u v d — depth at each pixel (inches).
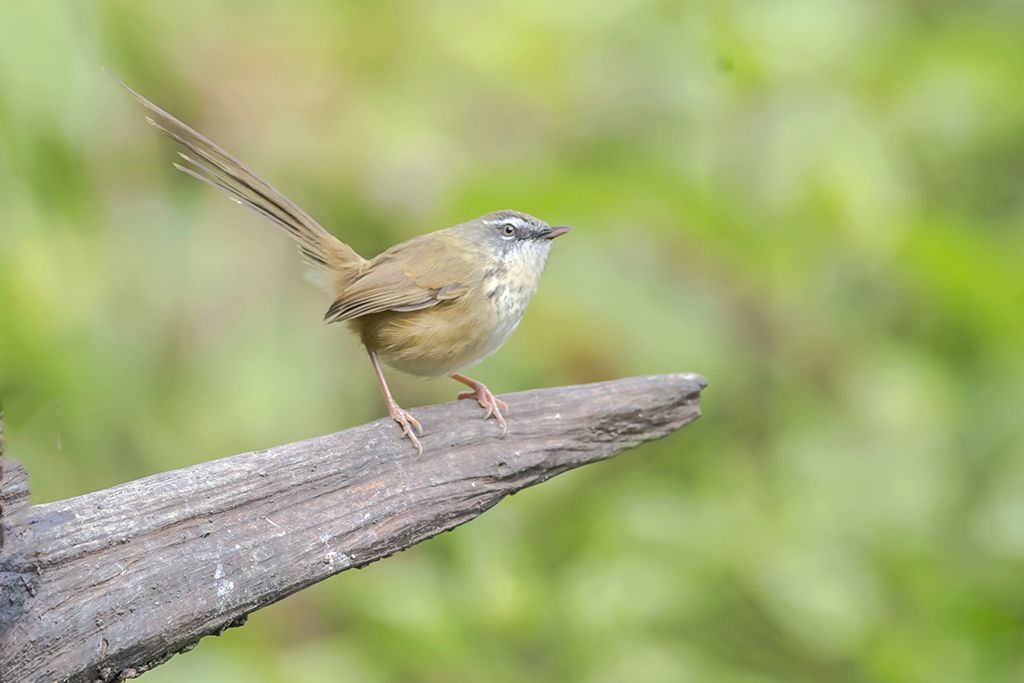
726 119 457.4
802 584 389.4
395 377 476.7
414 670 390.3
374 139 459.2
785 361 467.8
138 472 426.9
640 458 474.0
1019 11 538.9
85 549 245.0
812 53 454.6
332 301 405.4
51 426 404.5
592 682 370.6
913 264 429.1
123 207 433.7
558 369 467.2
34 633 235.1
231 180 377.7
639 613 381.4
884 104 469.7
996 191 533.0
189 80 449.1
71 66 350.9
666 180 425.1
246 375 442.9
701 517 406.6
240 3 462.9
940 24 510.6
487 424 313.7
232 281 450.6
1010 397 452.8
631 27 476.1
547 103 479.5
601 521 415.5
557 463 321.7
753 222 438.0
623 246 474.0
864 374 450.6
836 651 395.9
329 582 429.4
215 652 366.3
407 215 468.4
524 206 426.0
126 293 429.1
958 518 436.5
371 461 293.0
